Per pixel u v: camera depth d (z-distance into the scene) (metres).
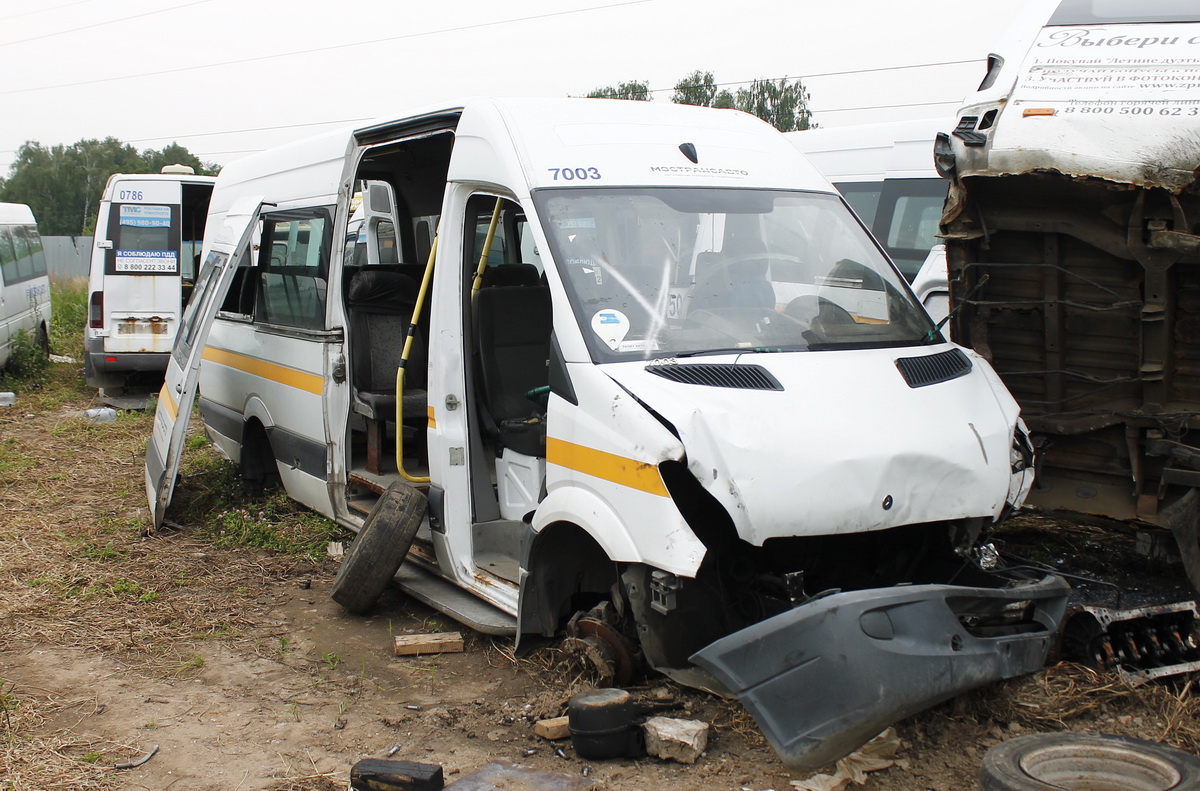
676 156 5.36
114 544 7.41
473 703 4.84
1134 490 5.47
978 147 4.94
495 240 7.55
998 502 4.33
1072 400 5.45
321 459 7.02
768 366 4.38
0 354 15.02
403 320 7.46
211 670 5.32
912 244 8.79
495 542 5.70
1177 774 3.38
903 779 3.96
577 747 4.22
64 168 90.88
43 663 5.38
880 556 4.61
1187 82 4.57
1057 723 4.27
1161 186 4.46
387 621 6.00
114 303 13.76
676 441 4.02
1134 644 4.71
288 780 4.12
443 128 5.92
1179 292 4.87
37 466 9.80
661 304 4.74
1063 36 5.07
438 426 5.70
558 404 4.62
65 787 4.05
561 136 5.21
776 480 3.94
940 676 3.61
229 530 7.67
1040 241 5.14
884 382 4.43
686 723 4.23
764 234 5.17
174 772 4.20
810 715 3.57
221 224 8.94
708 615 4.26
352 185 6.77
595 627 4.70
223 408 8.78
